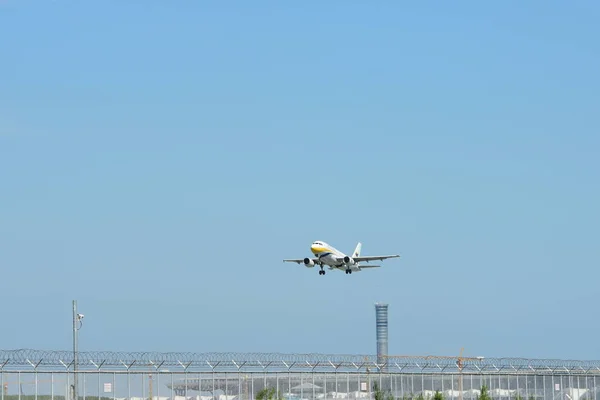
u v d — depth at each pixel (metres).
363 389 164.88
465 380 176.12
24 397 132.00
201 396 148.12
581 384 190.75
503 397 179.75
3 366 131.00
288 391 157.12
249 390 153.12
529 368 185.25
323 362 161.75
